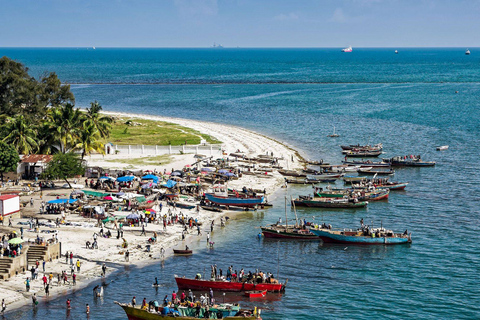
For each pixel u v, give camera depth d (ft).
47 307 215.72
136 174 402.52
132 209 323.78
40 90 532.32
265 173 437.58
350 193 375.45
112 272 249.34
